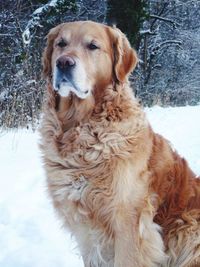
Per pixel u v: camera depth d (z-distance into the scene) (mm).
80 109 905
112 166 861
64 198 903
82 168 876
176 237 938
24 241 1132
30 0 3727
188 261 935
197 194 968
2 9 3508
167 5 5805
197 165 1736
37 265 1029
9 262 1036
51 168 915
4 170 1614
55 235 1165
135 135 887
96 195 872
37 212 1285
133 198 864
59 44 960
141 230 875
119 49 958
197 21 6090
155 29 5785
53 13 3529
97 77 927
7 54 3270
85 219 898
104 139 875
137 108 929
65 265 1035
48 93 968
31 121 2461
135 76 5180
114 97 914
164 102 4664
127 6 4250
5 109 2568
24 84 2711
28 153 1849
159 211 930
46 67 1004
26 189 1444
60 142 913
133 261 878
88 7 4695
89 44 930
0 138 2111
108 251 917
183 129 2613
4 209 1289
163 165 929
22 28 3672
